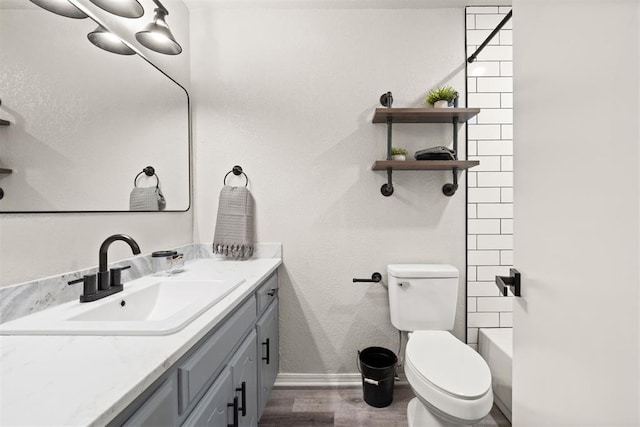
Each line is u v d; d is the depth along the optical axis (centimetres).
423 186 195
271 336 172
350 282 197
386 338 197
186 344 74
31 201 97
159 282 135
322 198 196
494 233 194
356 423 164
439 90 181
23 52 94
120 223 136
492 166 194
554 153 65
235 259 195
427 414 150
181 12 188
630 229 45
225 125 198
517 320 83
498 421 166
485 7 193
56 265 106
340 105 195
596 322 52
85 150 117
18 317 91
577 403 57
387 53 195
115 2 111
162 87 167
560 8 62
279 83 196
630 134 45
